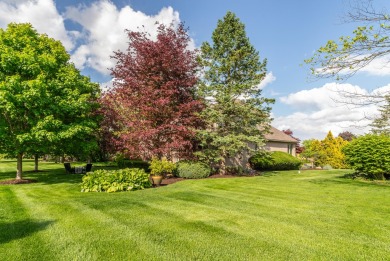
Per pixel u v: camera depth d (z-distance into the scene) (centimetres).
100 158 2781
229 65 1844
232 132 1730
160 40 1484
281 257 405
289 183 1262
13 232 512
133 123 1427
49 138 1135
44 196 921
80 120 1365
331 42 748
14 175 1694
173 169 1437
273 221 595
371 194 957
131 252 421
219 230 529
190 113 1519
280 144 2830
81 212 666
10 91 1088
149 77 1481
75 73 1402
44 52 1347
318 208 727
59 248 436
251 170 1941
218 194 959
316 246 449
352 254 418
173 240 473
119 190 1048
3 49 1153
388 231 529
